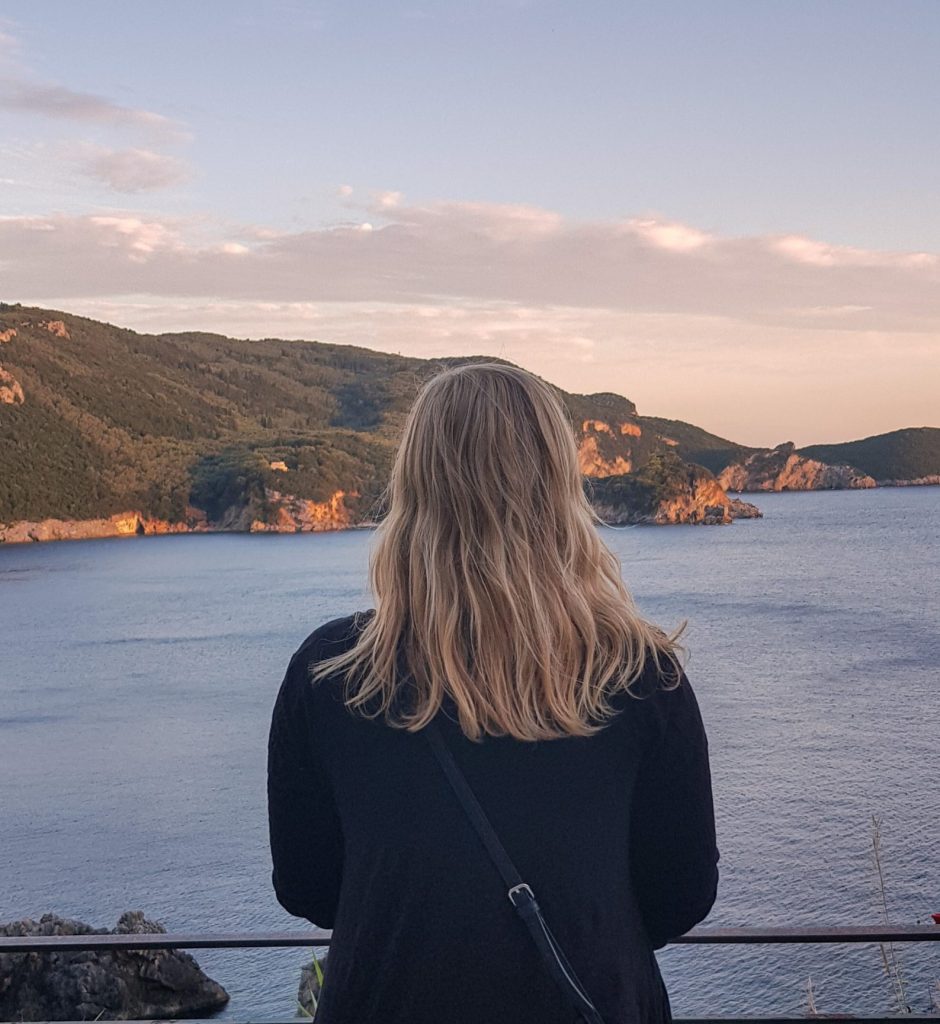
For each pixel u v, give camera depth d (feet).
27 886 81.10
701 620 224.53
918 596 260.83
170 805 103.86
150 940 8.02
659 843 4.19
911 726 117.29
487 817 3.88
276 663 203.82
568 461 4.30
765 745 110.42
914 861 69.05
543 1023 3.80
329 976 4.08
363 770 4.04
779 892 64.54
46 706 168.14
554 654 3.92
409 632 4.09
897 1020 7.98
